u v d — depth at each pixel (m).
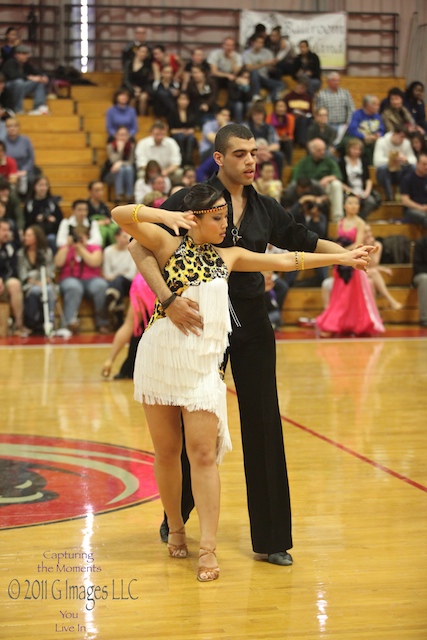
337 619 3.61
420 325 14.78
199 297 4.05
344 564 4.28
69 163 16.69
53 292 13.48
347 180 16.08
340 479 5.82
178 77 18.03
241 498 5.42
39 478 5.84
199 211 4.04
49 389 9.12
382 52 20.22
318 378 9.74
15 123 15.25
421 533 4.74
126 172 15.34
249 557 4.41
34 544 4.54
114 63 19.39
